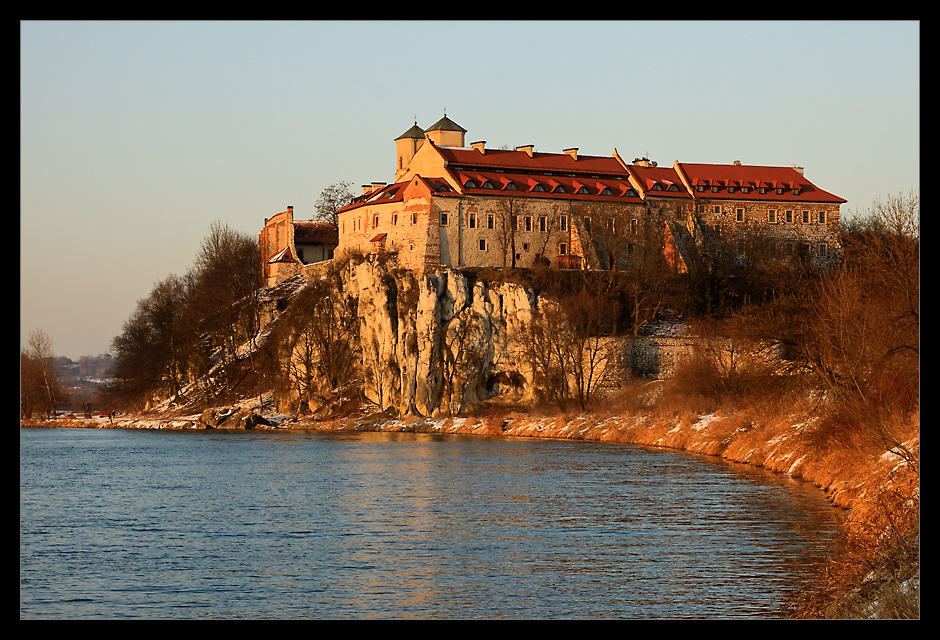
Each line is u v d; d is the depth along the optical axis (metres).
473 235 169.25
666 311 164.62
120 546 53.25
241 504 69.00
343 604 39.94
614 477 77.56
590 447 108.56
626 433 115.56
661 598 39.41
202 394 196.38
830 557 44.06
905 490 43.16
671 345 151.50
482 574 44.47
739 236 181.38
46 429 189.75
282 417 176.50
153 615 38.84
